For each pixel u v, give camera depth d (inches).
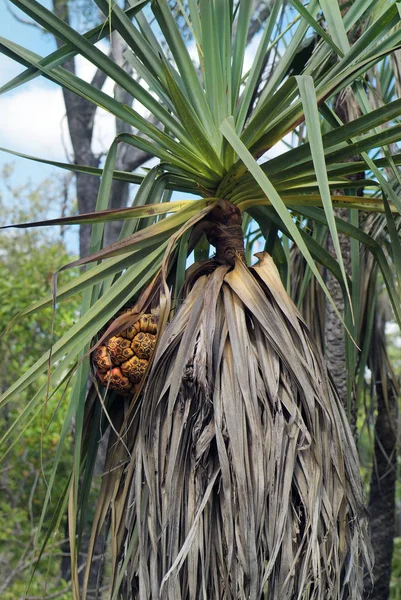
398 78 99.9
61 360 73.8
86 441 82.7
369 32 72.3
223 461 67.6
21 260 360.8
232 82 85.4
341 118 114.0
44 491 266.1
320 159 62.3
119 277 80.7
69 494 75.2
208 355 70.0
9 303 281.3
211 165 79.0
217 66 82.4
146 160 249.0
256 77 85.5
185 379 70.5
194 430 69.7
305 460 70.3
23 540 251.9
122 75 77.6
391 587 233.5
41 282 297.7
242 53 86.0
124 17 78.8
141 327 75.7
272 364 71.5
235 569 67.6
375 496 155.9
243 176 78.6
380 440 153.7
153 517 70.6
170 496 69.4
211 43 81.9
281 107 82.0
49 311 280.2
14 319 73.4
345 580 71.3
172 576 69.1
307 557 67.9
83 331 74.5
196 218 75.1
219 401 69.4
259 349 72.2
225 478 67.3
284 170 76.8
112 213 74.9
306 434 69.4
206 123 81.7
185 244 81.7
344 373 113.3
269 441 69.0
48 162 81.7
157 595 69.7
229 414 68.7
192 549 68.8
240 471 67.1
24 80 76.6
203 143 75.8
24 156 79.5
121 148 251.6
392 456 153.5
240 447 67.7
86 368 77.5
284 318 74.4
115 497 77.9
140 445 72.6
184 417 69.9
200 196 90.9
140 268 76.3
